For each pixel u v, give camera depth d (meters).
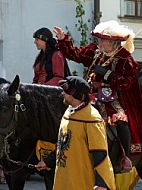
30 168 10.75
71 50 10.25
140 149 10.19
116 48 10.01
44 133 10.38
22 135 10.20
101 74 9.88
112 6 23.20
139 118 10.34
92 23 22.55
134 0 23.73
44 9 21.80
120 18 23.45
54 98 10.39
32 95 10.20
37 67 12.69
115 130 9.91
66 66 12.84
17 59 21.34
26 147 10.50
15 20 21.31
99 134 8.20
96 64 10.12
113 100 9.92
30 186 15.81
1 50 21.11
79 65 22.08
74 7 22.30
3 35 21.09
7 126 9.69
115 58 9.93
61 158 8.36
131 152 10.08
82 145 8.23
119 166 10.03
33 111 10.18
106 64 9.96
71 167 8.23
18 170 10.55
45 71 12.52
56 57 12.38
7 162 10.55
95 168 8.14
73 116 8.34
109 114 9.88
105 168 8.11
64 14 22.14
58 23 22.05
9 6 21.20
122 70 9.90
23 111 10.02
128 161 9.82
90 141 8.18
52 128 10.36
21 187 10.73
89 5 22.62
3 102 9.70
